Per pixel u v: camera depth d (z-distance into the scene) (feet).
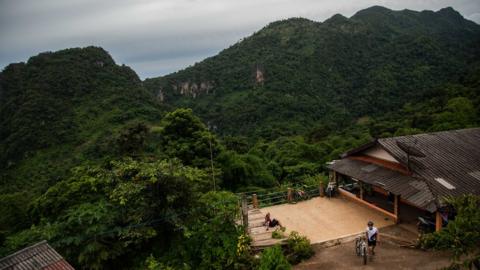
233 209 46.11
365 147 57.62
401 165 49.80
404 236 44.55
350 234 46.34
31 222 61.21
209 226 44.39
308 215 54.24
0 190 180.34
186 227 41.11
